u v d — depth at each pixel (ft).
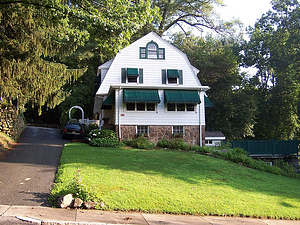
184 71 85.51
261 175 50.31
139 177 36.83
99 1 39.45
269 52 147.33
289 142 91.25
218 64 122.31
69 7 37.29
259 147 88.94
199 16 126.82
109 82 81.56
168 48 85.76
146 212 26.07
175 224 23.13
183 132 75.51
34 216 21.53
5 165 39.91
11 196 26.61
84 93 121.80
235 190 36.37
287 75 138.31
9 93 49.16
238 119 123.44
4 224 19.49
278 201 34.27
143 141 66.95
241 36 131.03
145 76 83.25
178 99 73.20
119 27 36.17
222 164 53.36
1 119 64.13
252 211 29.30
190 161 52.37
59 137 81.66
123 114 72.64
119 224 21.80
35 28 44.70
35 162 42.93
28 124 143.02
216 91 125.80
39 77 47.09
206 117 121.70
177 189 33.24
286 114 137.69
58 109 162.09
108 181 33.09
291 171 62.13
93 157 47.88
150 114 74.02
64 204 24.61
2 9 39.01
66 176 33.53
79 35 37.88
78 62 120.16
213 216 27.17
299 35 146.82
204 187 35.73
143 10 37.60
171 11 123.95
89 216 23.02
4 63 42.29
